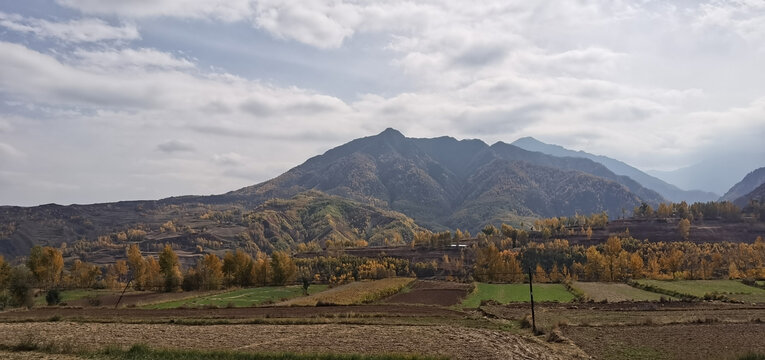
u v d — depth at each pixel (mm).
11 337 46281
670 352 41250
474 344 44219
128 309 76312
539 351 41375
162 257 134375
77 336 47688
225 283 142500
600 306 81500
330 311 71438
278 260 148625
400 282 127875
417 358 33656
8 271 99562
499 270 157750
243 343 44719
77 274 154375
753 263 176750
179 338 47344
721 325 56781
